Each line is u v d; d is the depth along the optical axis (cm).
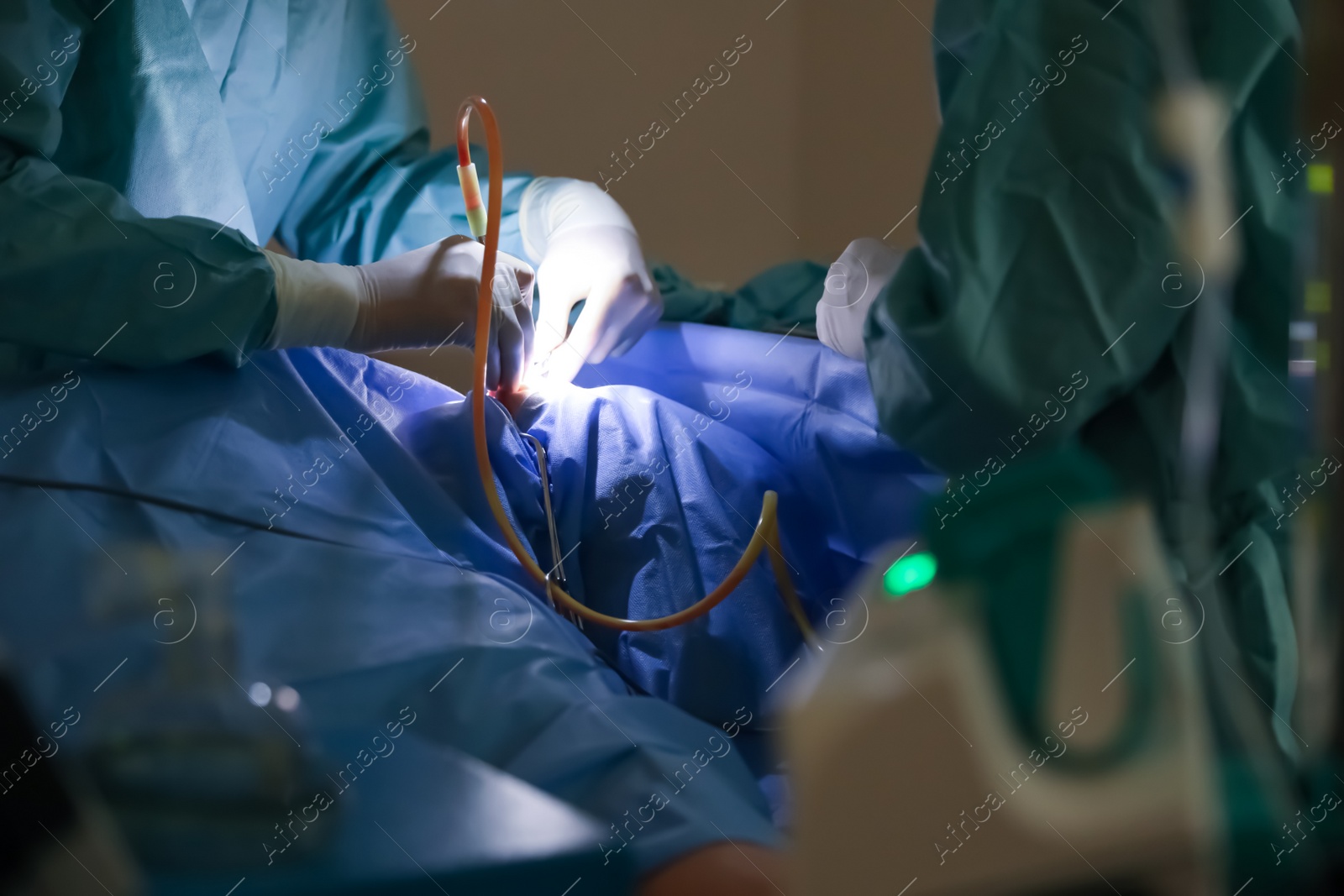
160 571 76
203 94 121
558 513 107
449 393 121
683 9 168
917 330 85
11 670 62
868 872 46
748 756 85
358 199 147
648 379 128
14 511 80
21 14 102
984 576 50
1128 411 85
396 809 61
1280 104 78
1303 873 56
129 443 88
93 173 117
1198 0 81
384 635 78
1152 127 81
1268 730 64
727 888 57
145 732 60
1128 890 47
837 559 108
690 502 102
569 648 82
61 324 92
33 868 53
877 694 48
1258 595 78
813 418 109
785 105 176
